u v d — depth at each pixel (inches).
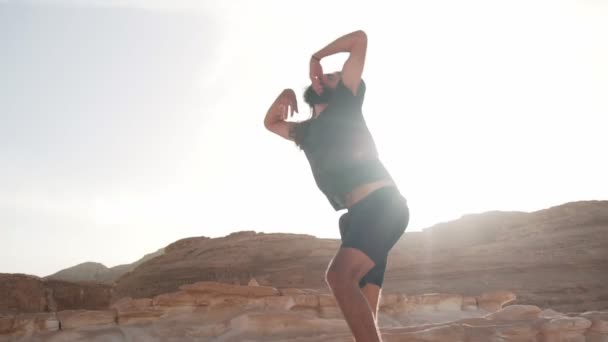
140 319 408.2
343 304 115.6
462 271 1487.5
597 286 1384.1
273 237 1649.9
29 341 348.2
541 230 1704.0
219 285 451.5
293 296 454.0
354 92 134.3
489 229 1808.6
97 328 382.0
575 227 1713.8
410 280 1451.8
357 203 126.0
